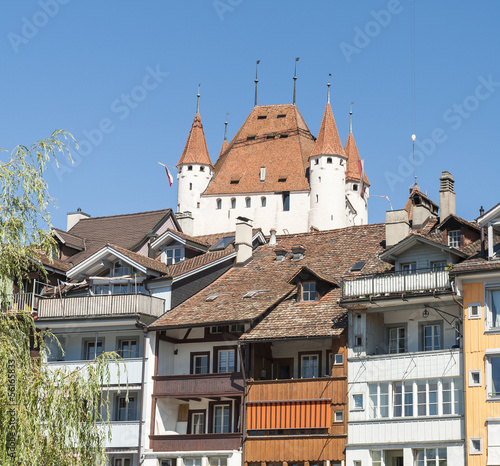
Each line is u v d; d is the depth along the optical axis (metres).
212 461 46.47
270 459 44.84
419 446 41.53
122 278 53.22
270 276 52.34
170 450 47.75
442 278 42.03
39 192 30.30
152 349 49.78
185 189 129.88
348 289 44.03
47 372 30.95
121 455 49.72
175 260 56.28
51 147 30.91
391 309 43.75
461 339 41.88
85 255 59.78
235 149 131.75
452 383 41.66
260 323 47.16
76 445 30.34
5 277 29.80
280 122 133.62
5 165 30.52
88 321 51.03
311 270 47.78
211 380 47.50
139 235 60.25
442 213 51.81
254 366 46.62
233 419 48.28
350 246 53.03
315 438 44.03
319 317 45.94
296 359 47.22
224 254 54.19
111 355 32.16
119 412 50.78
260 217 125.06
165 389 48.75
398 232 50.62
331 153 123.62
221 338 49.47
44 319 51.75
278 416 45.16
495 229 44.38
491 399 40.25
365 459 42.59
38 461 28.89
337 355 44.44
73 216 67.00
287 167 127.19
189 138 132.38
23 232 29.98
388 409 42.75
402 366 42.81
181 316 50.03
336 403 43.94
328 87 127.50
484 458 39.84
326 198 122.81
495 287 41.19
